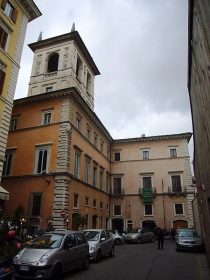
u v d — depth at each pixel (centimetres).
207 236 1337
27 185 2789
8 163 3014
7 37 2212
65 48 3944
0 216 2052
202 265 1470
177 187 4459
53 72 3841
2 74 2094
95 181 3788
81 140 3250
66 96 2998
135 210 4456
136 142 4866
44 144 2881
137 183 4616
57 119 2950
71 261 1155
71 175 2775
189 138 4738
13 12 2316
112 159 4856
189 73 1301
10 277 1010
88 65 4503
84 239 1367
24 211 2672
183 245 2131
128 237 3186
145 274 1201
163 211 4356
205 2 540
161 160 4659
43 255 1028
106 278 1102
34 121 3084
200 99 1005
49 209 2580
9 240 1463
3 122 2042
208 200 1152
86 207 3231
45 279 1012
